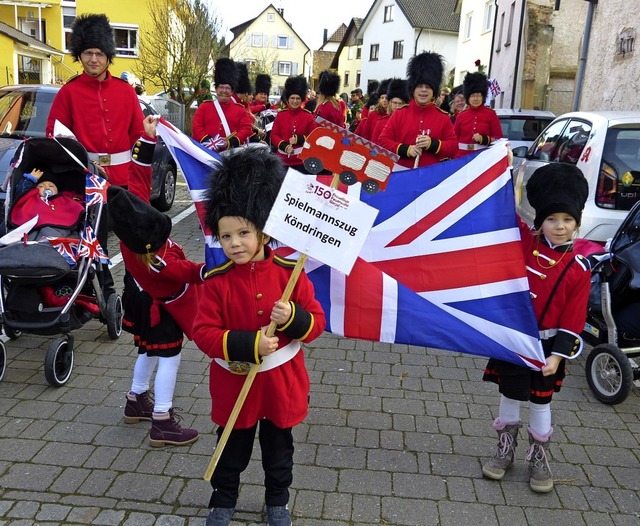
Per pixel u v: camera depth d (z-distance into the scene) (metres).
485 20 25.80
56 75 28.11
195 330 2.67
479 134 7.97
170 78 22.62
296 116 8.21
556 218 3.19
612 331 4.46
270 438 2.87
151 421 3.83
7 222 4.48
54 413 4.03
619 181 5.91
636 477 3.57
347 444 3.80
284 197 2.53
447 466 3.61
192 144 3.49
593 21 11.62
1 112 7.95
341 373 4.75
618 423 4.16
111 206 2.97
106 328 5.46
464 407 4.29
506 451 3.48
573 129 7.02
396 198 3.76
